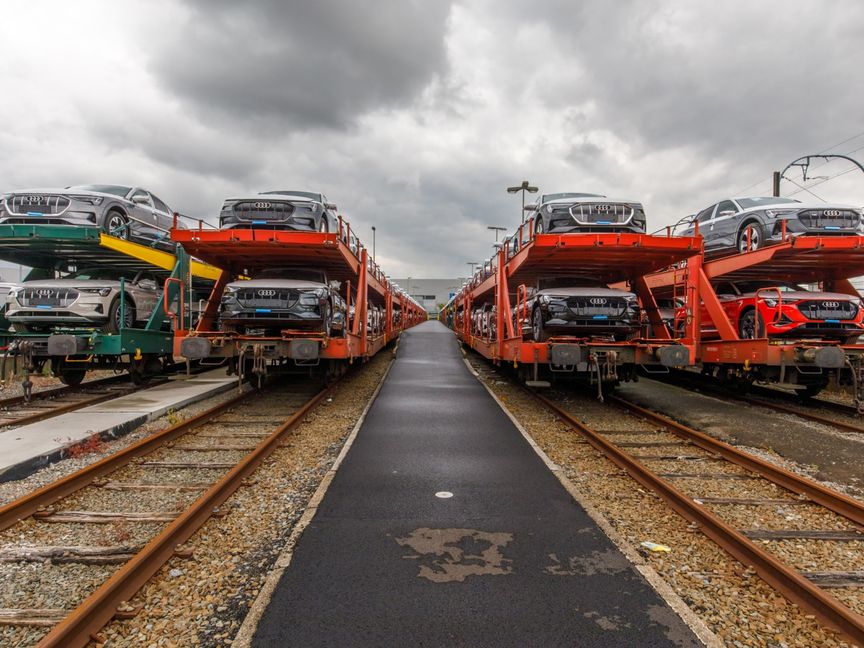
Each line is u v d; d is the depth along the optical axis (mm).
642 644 2818
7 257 11617
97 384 12352
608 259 10414
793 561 3939
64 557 3812
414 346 23203
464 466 5957
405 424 8070
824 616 3096
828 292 10750
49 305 10438
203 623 3035
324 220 10930
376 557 3775
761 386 13539
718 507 5000
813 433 8055
